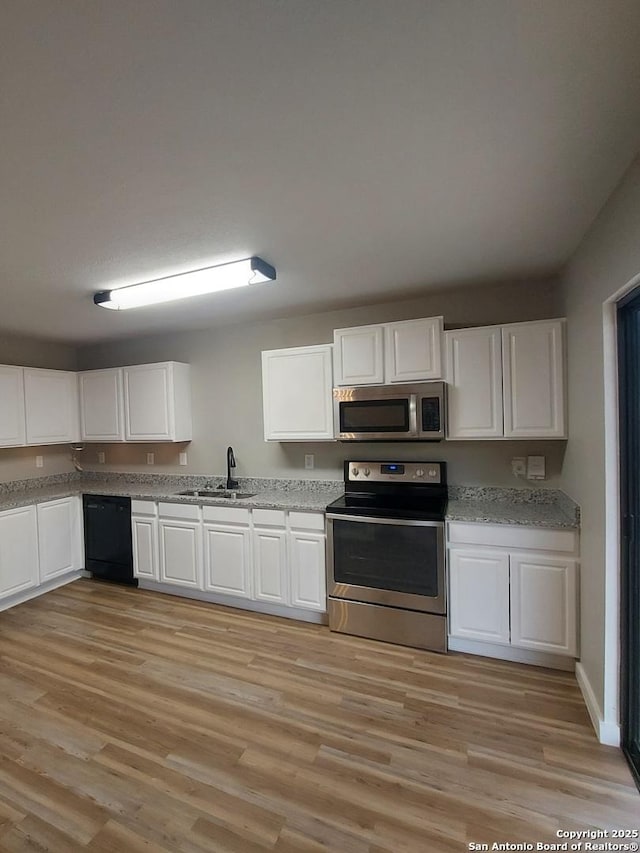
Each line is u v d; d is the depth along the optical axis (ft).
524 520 7.95
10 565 11.21
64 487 13.83
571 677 7.70
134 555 12.22
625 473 5.94
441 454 10.34
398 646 8.89
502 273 8.75
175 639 9.36
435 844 4.69
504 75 3.56
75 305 9.99
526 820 4.94
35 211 5.67
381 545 9.03
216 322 12.28
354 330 9.86
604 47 3.29
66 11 2.88
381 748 6.09
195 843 4.74
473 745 6.11
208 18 2.97
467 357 9.05
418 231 6.66
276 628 9.82
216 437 13.12
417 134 4.32
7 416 12.27
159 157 4.58
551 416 8.42
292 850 4.64
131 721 6.75
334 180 5.16
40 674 8.10
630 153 4.72
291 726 6.57
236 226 6.31
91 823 5.00
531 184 5.33
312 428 10.53
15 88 3.51
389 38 3.19
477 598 8.30
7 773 5.76
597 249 6.23
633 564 5.90
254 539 10.50
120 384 13.44
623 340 5.88
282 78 3.52
